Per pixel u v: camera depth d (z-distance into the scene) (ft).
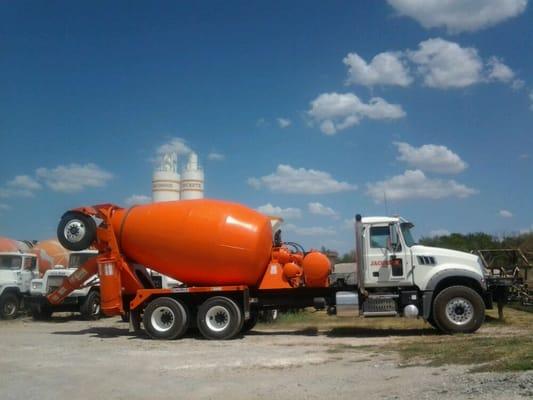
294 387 31.40
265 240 54.49
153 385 33.37
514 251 75.61
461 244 112.88
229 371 36.83
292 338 52.60
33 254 85.61
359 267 52.75
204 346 48.60
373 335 53.01
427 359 36.81
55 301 64.85
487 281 57.11
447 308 50.55
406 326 58.75
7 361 42.09
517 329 52.80
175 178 106.83
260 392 30.66
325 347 45.83
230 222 53.83
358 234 53.06
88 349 47.80
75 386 33.53
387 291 52.75
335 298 53.72
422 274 51.57
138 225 55.83
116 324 72.64
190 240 54.03
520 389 25.16
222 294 54.90
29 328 66.95
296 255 56.18
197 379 34.68
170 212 55.31
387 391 28.86
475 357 35.47
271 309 57.21
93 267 63.00
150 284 59.41
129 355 44.24
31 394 31.68
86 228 57.93
